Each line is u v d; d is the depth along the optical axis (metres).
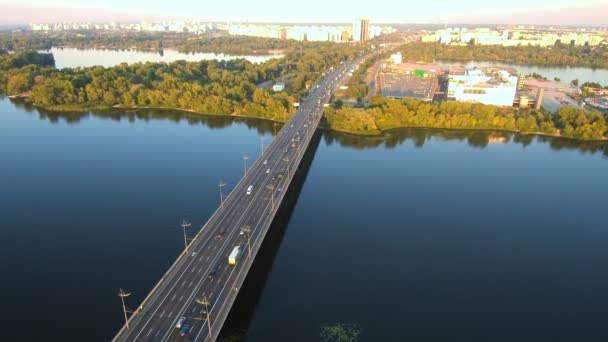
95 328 149.62
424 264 192.50
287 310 162.12
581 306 168.25
